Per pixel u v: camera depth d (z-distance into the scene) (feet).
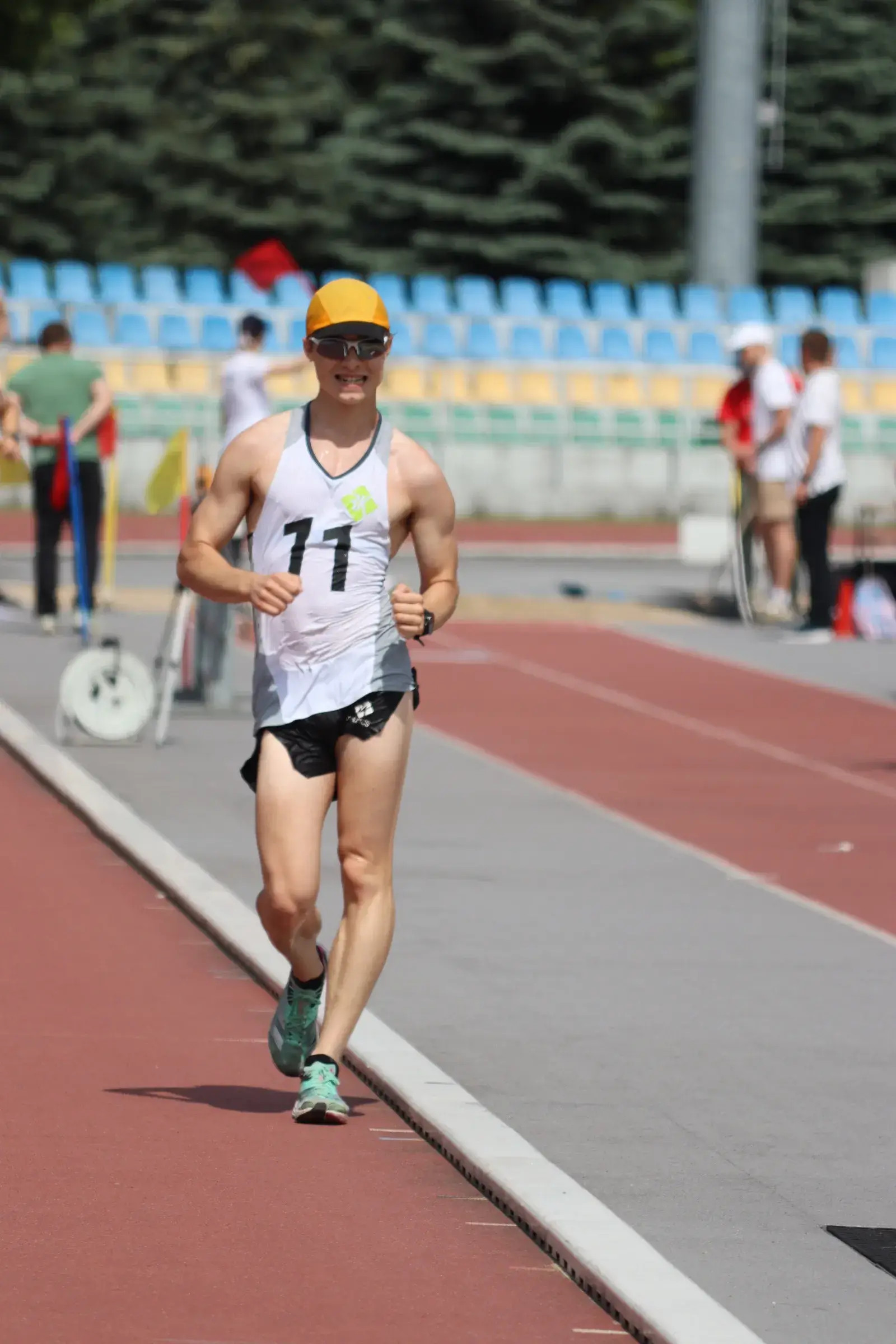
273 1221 49.01
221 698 124.26
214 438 290.15
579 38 407.23
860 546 223.10
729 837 97.76
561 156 407.23
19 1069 60.18
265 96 431.43
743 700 140.15
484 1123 55.11
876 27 432.25
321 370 54.85
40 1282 44.86
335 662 55.21
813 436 168.45
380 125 415.03
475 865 89.51
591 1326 43.70
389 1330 43.19
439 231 412.77
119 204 433.89
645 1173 53.01
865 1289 45.80
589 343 327.67
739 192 303.07
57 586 153.48
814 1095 59.93
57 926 76.43
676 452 299.38
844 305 346.13
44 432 149.69
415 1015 66.90
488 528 276.41
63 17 450.30
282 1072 58.65
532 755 117.70
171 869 83.10
